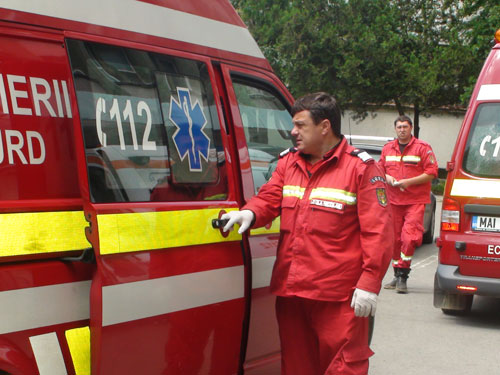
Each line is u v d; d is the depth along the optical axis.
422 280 8.32
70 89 2.64
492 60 6.33
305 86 24.38
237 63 3.65
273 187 3.34
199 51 3.36
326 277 3.16
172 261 2.96
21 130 2.54
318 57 24.20
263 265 3.58
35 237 2.53
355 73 23.78
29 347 2.49
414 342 5.62
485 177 6.00
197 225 3.10
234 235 3.32
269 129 3.92
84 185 2.62
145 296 2.82
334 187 3.17
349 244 3.20
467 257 5.97
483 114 6.13
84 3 2.80
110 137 2.79
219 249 3.24
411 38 24.56
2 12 2.52
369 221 3.12
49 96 2.64
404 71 24.06
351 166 3.18
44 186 2.59
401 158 7.56
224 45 3.57
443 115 31.88
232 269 3.29
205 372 3.16
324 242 3.17
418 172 7.48
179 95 3.16
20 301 2.46
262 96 3.88
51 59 2.67
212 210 3.20
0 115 2.48
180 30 3.26
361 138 11.16
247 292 3.41
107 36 2.86
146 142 2.95
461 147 6.12
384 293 7.54
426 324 6.20
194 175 3.17
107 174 2.74
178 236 2.98
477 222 5.99
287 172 3.31
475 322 6.31
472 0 22.59
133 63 2.95
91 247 2.69
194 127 3.21
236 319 3.34
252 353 3.53
